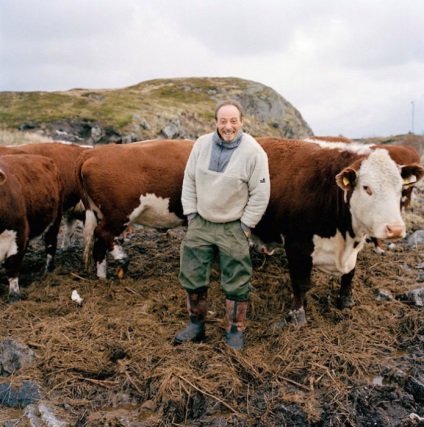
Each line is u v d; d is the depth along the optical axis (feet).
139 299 17.83
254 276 19.30
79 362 13.35
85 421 11.41
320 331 14.78
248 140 13.01
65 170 25.75
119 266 19.76
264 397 11.82
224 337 14.65
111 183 18.85
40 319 16.14
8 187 17.57
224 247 13.39
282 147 16.35
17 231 17.81
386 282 18.49
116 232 19.60
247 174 12.97
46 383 12.71
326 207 14.49
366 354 13.42
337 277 18.89
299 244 15.31
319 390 12.10
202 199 13.37
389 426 10.91
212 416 11.48
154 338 14.65
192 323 14.49
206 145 13.30
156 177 19.31
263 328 15.37
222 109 12.65
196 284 13.85
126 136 105.19
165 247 24.07
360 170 13.01
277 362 13.30
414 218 27.22
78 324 15.53
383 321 15.48
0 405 12.28
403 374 12.53
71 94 139.23
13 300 18.01
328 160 14.66
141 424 11.30
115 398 12.19
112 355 13.87
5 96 129.29
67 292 18.52
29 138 75.72
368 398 11.69
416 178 12.71
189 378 12.35
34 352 13.79
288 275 19.30
